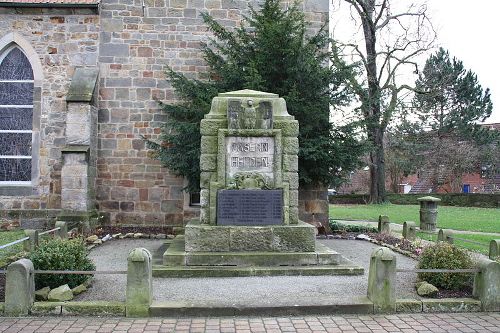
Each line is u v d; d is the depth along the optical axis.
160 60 15.72
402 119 34.44
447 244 7.89
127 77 15.63
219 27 14.32
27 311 6.28
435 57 44.06
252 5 15.95
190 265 8.45
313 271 8.34
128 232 14.48
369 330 5.80
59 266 7.11
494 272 6.68
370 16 27.41
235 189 8.88
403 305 6.56
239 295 6.96
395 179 45.19
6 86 15.69
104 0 15.66
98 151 15.48
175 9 15.80
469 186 49.88
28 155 15.62
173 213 15.52
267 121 8.99
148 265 6.37
